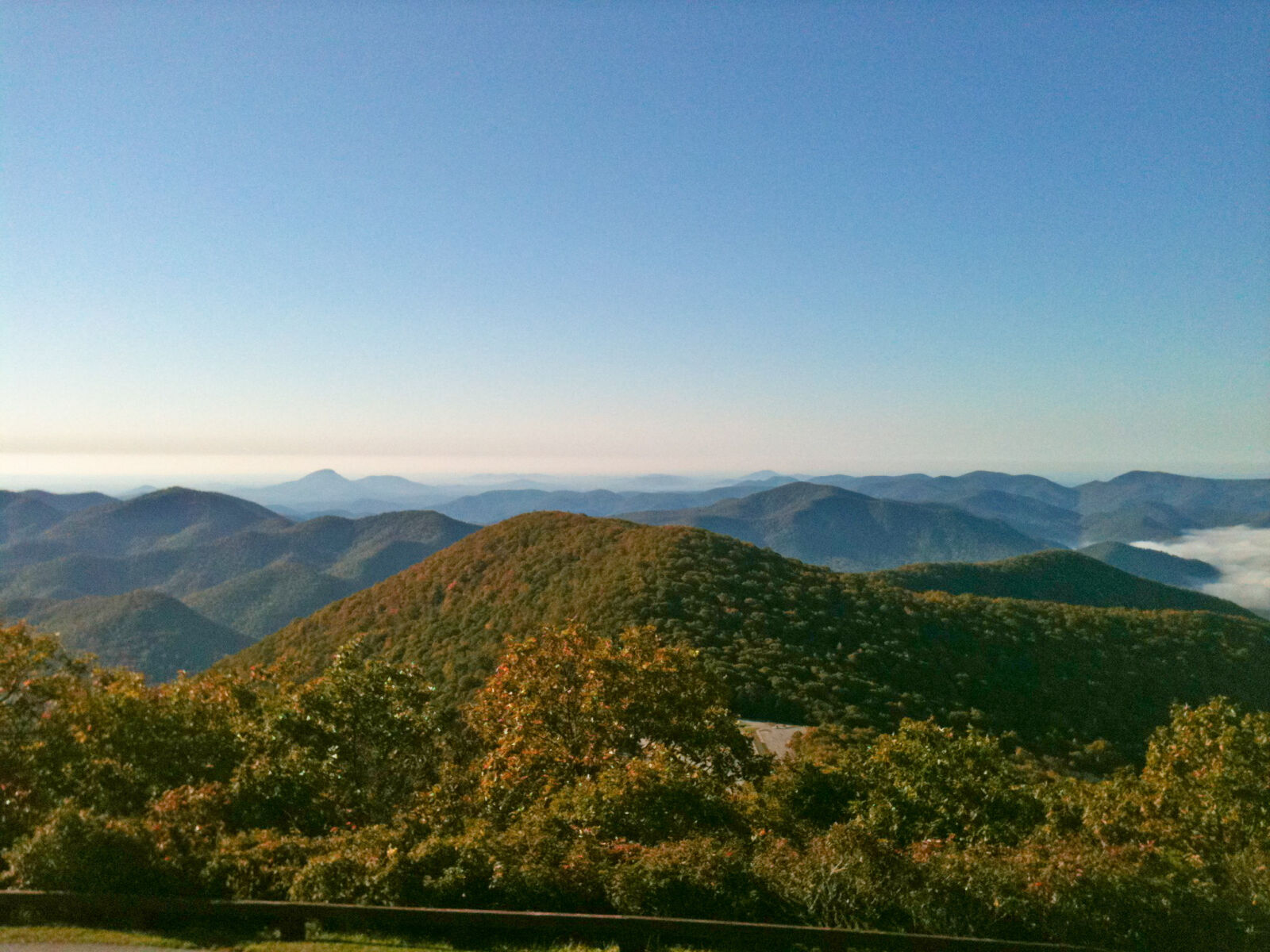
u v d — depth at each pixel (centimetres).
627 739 1773
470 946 899
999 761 1666
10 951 846
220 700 1725
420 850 987
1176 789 1408
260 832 1092
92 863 953
